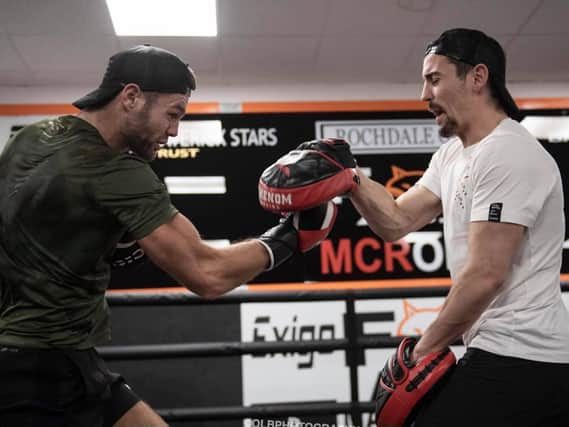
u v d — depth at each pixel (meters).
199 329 4.09
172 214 1.21
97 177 1.18
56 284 1.20
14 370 1.17
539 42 4.16
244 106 4.55
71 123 1.25
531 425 1.32
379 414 1.43
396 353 1.46
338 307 4.15
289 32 3.96
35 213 1.18
